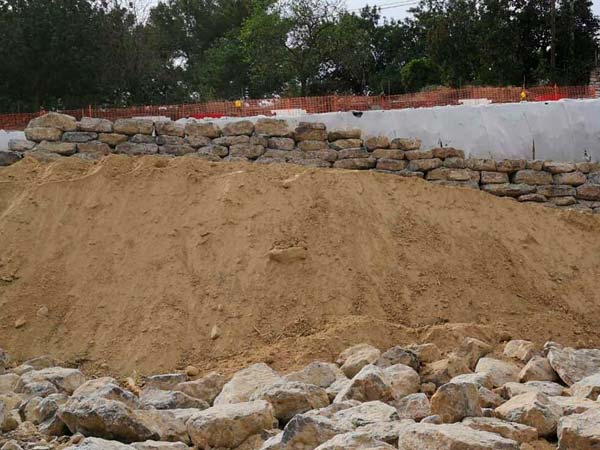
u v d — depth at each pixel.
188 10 42.28
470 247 10.34
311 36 30.50
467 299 9.48
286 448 4.85
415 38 38.38
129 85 28.69
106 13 28.67
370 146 12.34
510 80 27.69
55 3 26.48
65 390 7.01
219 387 7.09
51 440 5.47
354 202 10.48
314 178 10.74
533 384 6.79
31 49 25.83
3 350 8.20
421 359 7.66
